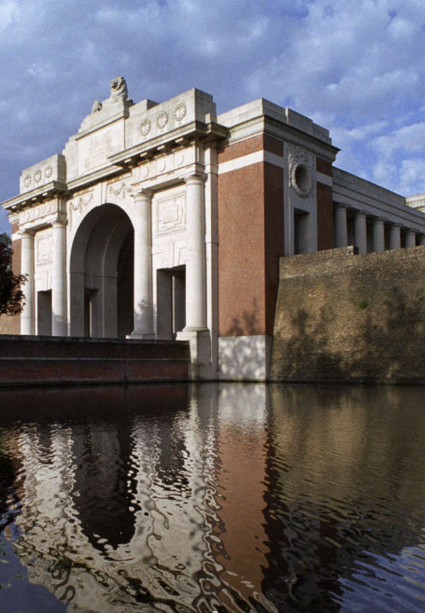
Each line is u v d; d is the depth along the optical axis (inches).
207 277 1430.9
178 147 1456.7
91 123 1775.3
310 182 1493.6
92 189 1771.7
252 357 1344.7
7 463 387.9
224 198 1433.3
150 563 215.3
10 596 190.1
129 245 2081.7
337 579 200.4
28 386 1107.3
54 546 234.2
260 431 507.8
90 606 182.5
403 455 394.3
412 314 1095.6
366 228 2087.8
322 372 1221.7
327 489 311.7
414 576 202.8
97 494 309.1
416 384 1048.2
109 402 791.7
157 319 1537.9
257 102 1379.2
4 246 1402.6
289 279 1348.4
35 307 1983.3
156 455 408.5
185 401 803.4
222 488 316.8
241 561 215.9
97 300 1911.9
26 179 1974.7
